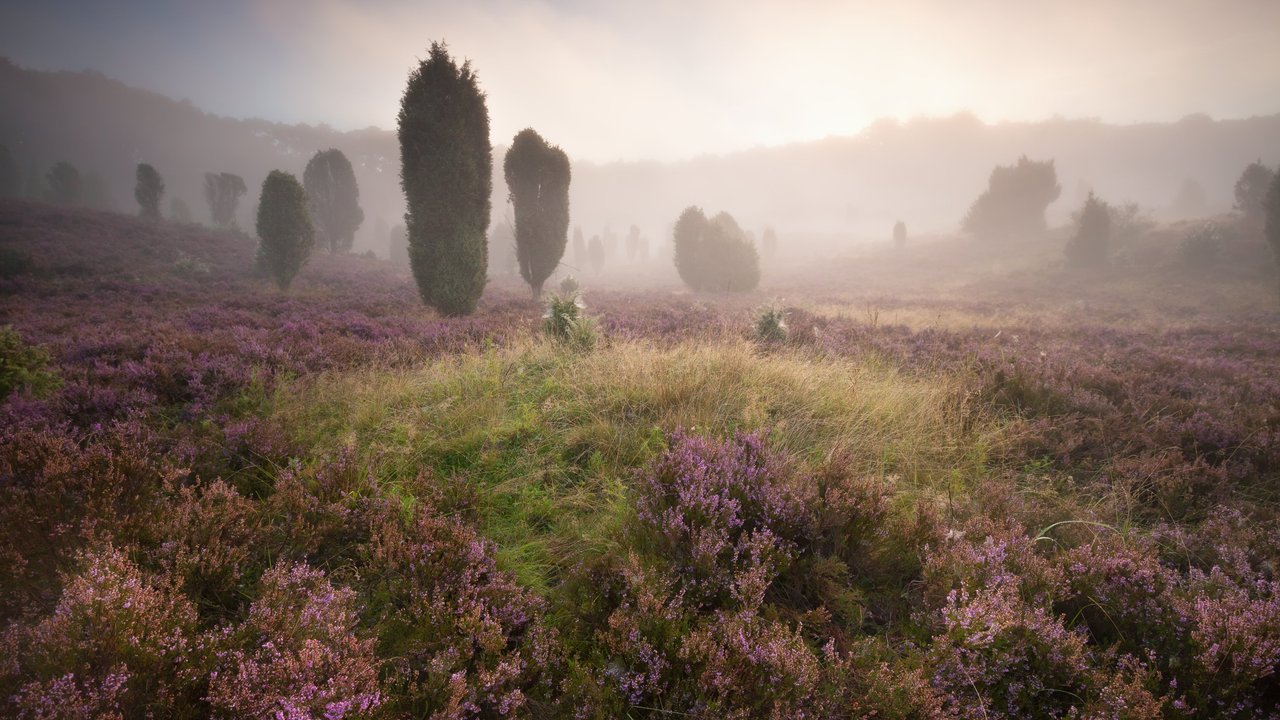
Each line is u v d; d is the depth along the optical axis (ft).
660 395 17.24
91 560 6.93
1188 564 9.56
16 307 43.88
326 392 19.33
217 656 6.12
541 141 75.00
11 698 5.15
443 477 13.05
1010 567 8.59
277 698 5.50
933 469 14.05
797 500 9.72
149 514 8.68
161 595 6.58
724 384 18.79
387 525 9.10
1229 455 15.29
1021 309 76.43
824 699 6.15
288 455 13.23
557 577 9.39
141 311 44.65
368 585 8.62
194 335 28.91
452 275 49.98
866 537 9.47
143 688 5.77
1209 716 6.29
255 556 8.93
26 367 17.49
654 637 7.07
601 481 12.80
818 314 58.13
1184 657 6.99
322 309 51.26
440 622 7.40
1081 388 21.44
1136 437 16.48
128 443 11.88
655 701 6.52
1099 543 9.80
